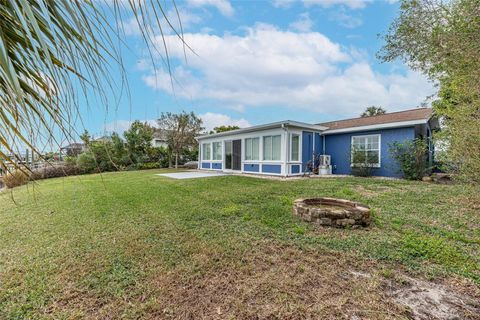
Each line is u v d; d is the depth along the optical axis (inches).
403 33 173.8
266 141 448.1
